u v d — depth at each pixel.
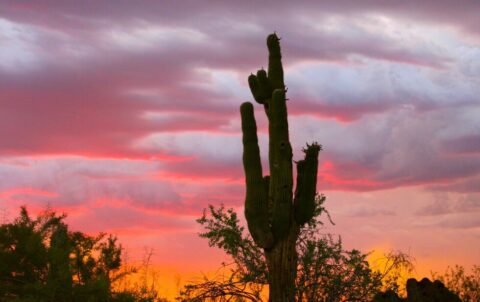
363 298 13.91
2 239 9.38
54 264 9.44
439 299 12.06
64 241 10.19
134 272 11.25
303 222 14.23
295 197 14.38
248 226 14.11
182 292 13.98
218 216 14.79
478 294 14.88
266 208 13.95
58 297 9.09
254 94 15.50
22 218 10.03
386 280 14.10
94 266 10.40
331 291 13.95
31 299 8.78
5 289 9.14
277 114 14.51
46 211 10.32
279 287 13.88
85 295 9.23
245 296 14.30
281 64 15.48
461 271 15.30
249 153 13.96
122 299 10.01
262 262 14.45
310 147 14.42
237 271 14.48
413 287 12.39
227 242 14.52
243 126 14.07
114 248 10.66
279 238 14.03
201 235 14.78
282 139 14.41
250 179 13.95
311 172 14.31
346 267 14.09
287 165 14.23
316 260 14.02
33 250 9.27
